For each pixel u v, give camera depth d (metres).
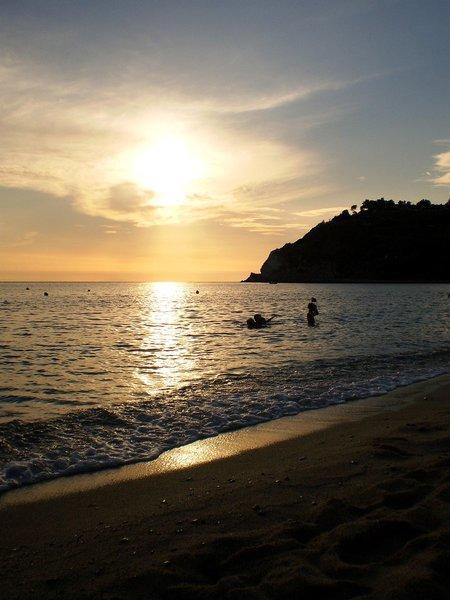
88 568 4.27
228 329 29.91
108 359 18.19
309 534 4.64
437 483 5.61
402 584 3.67
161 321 37.31
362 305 52.59
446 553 4.01
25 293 112.81
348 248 173.00
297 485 6.00
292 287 149.38
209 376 14.32
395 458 6.73
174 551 4.50
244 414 9.95
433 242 156.62
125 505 5.72
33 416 10.09
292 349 19.97
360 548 4.28
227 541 4.57
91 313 48.09
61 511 5.59
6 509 5.65
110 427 8.99
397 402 10.90
